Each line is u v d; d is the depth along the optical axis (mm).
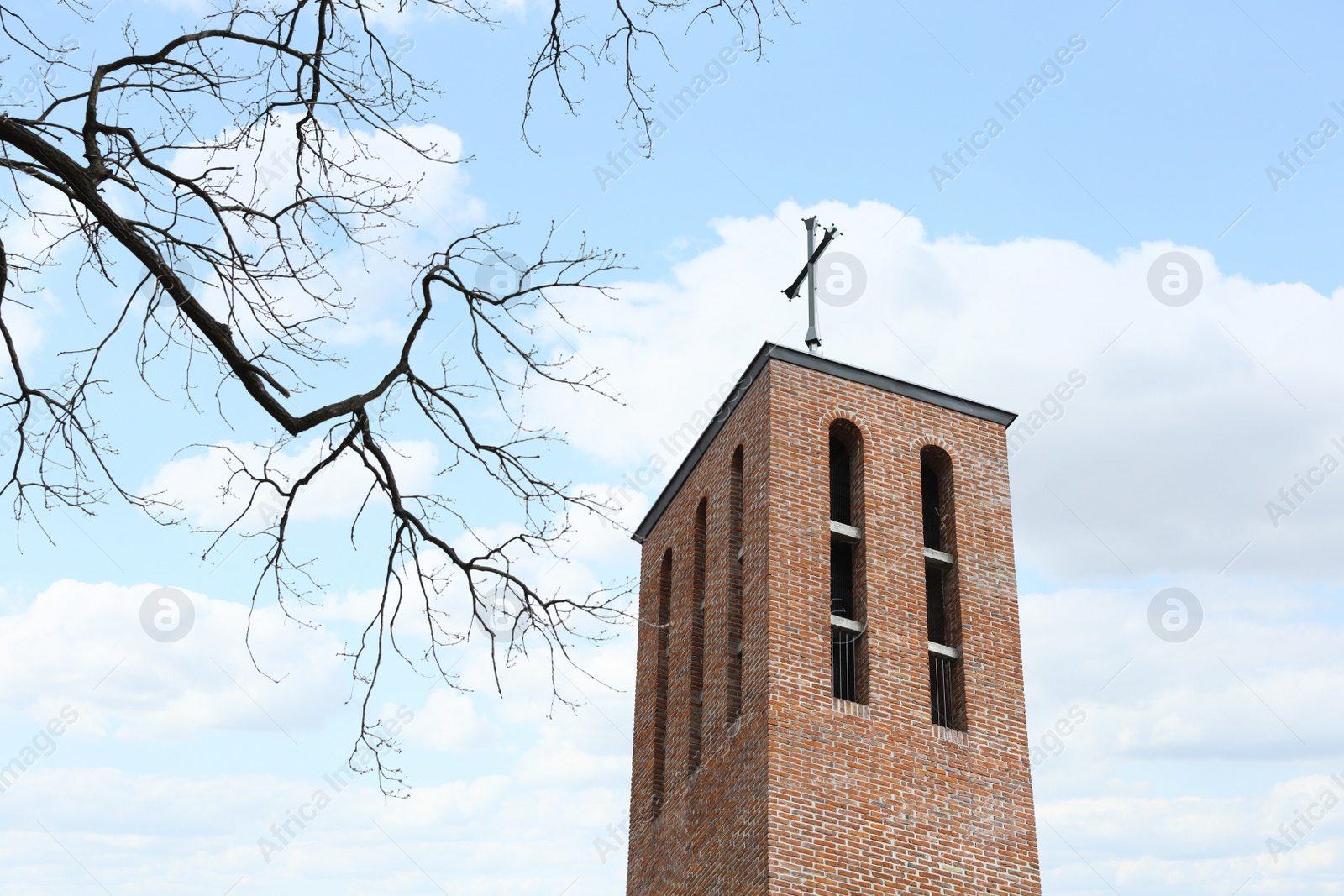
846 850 21406
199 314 10172
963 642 24344
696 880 23438
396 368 11016
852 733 22531
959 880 21828
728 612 25297
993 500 26203
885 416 26297
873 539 24750
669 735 26641
